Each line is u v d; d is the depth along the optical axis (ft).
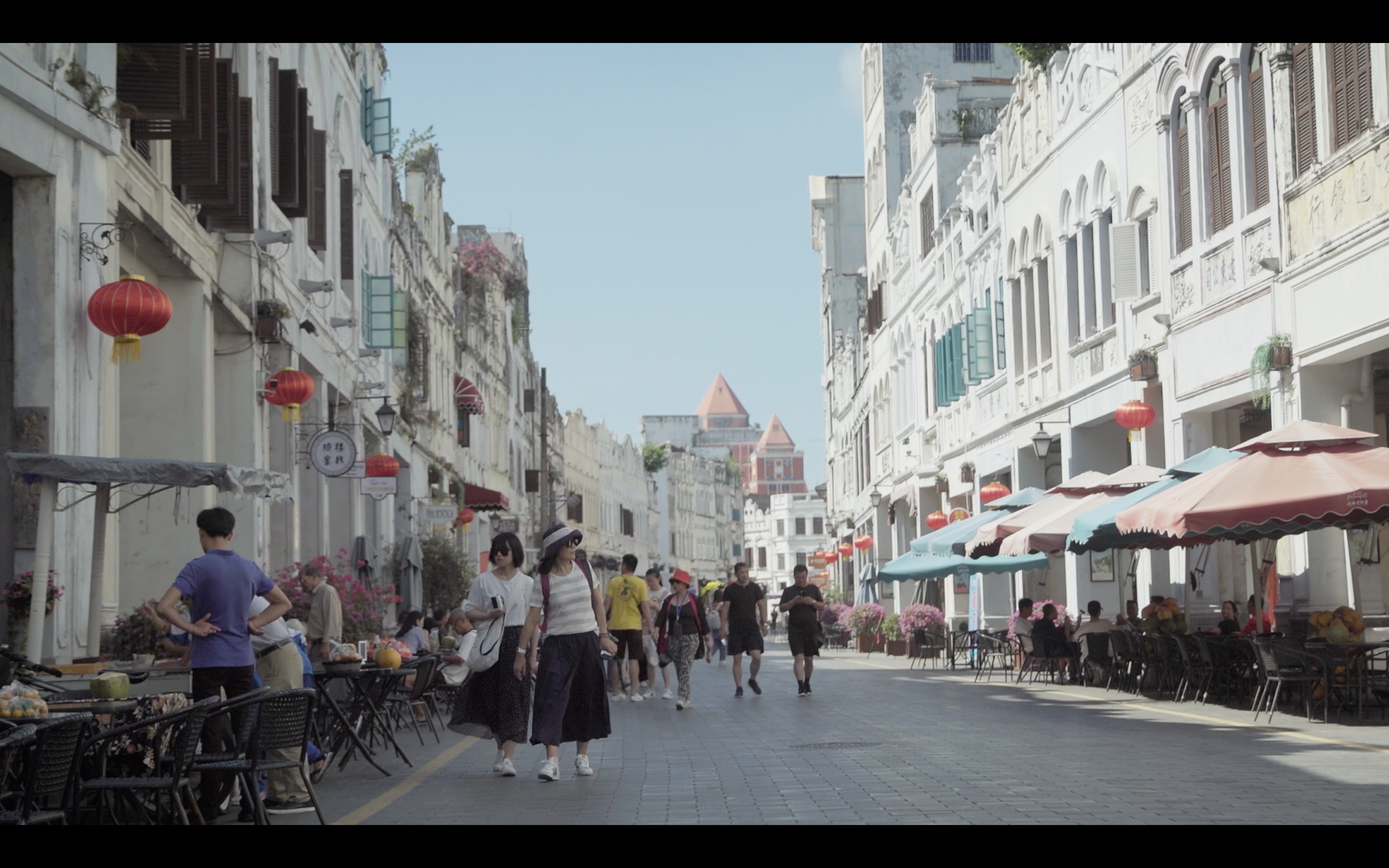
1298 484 50.93
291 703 29.71
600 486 360.69
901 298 161.27
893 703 67.97
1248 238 71.51
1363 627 55.72
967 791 34.53
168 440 65.31
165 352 65.57
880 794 34.65
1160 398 84.48
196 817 29.73
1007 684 83.41
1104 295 91.56
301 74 89.61
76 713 29.07
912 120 170.71
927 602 144.25
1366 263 60.03
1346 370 65.67
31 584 43.47
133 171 54.75
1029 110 105.50
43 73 45.14
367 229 117.50
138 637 50.62
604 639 41.65
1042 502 78.18
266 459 77.20
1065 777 36.70
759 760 43.70
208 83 59.47
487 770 43.80
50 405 45.83
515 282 230.07
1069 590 96.48
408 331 133.80
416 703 57.06
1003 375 113.50
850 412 212.43
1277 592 65.41
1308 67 65.51
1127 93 86.12
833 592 197.88
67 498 46.83
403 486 131.85
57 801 25.17
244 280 72.79
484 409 195.52
